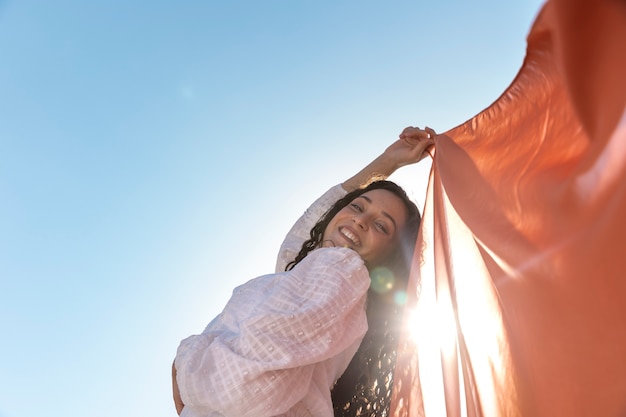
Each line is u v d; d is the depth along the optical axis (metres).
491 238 1.95
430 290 2.66
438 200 2.54
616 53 1.36
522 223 1.83
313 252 2.34
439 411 2.49
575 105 1.48
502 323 2.04
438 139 2.44
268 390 1.96
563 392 1.68
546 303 1.71
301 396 2.05
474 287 2.25
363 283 2.26
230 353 1.98
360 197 3.09
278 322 2.03
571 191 1.60
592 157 1.51
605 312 1.53
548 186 1.71
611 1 1.34
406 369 2.61
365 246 2.96
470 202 2.14
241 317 2.20
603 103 1.43
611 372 1.54
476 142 2.17
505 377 2.00
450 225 2.46
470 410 2.15
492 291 2.14
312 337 2.07
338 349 2.15
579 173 1.57
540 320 1.75
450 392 2.32
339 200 3.38
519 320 1.86
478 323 2.18
